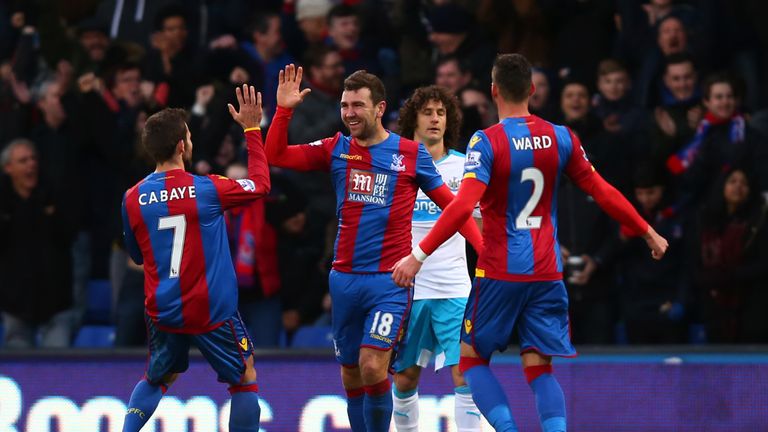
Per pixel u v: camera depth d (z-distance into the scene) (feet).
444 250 81.92
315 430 97.55
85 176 119.14
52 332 113.39
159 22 121.29
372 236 74.18
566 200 107.45
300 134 114.62
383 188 74.23
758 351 98.84
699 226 106.01
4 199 111.34
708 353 99.19
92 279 119.75
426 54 122.52
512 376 97.19
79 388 98.99
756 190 104.94
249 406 75.41
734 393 97.76
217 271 73.36
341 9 122.21
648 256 108.27
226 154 113.70
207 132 112.98
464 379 78.48
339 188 75.31
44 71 124.88
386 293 74.13
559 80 117.91
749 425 97.40
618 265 108.78
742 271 103.96
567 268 106.42
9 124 121.08
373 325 73.77
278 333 110.11
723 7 121.29
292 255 109.81
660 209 108.68
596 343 106.63
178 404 97.71
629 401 98.27
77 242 117.60
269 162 75.25
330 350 98.43
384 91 74.84
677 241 108.37
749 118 113.60
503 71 70.64
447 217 68.23
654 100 116.98
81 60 126.21
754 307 104.47
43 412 98.94
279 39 123.75
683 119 111.86
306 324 110.83
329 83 116.26
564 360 99.35
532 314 70.08
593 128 110.63
